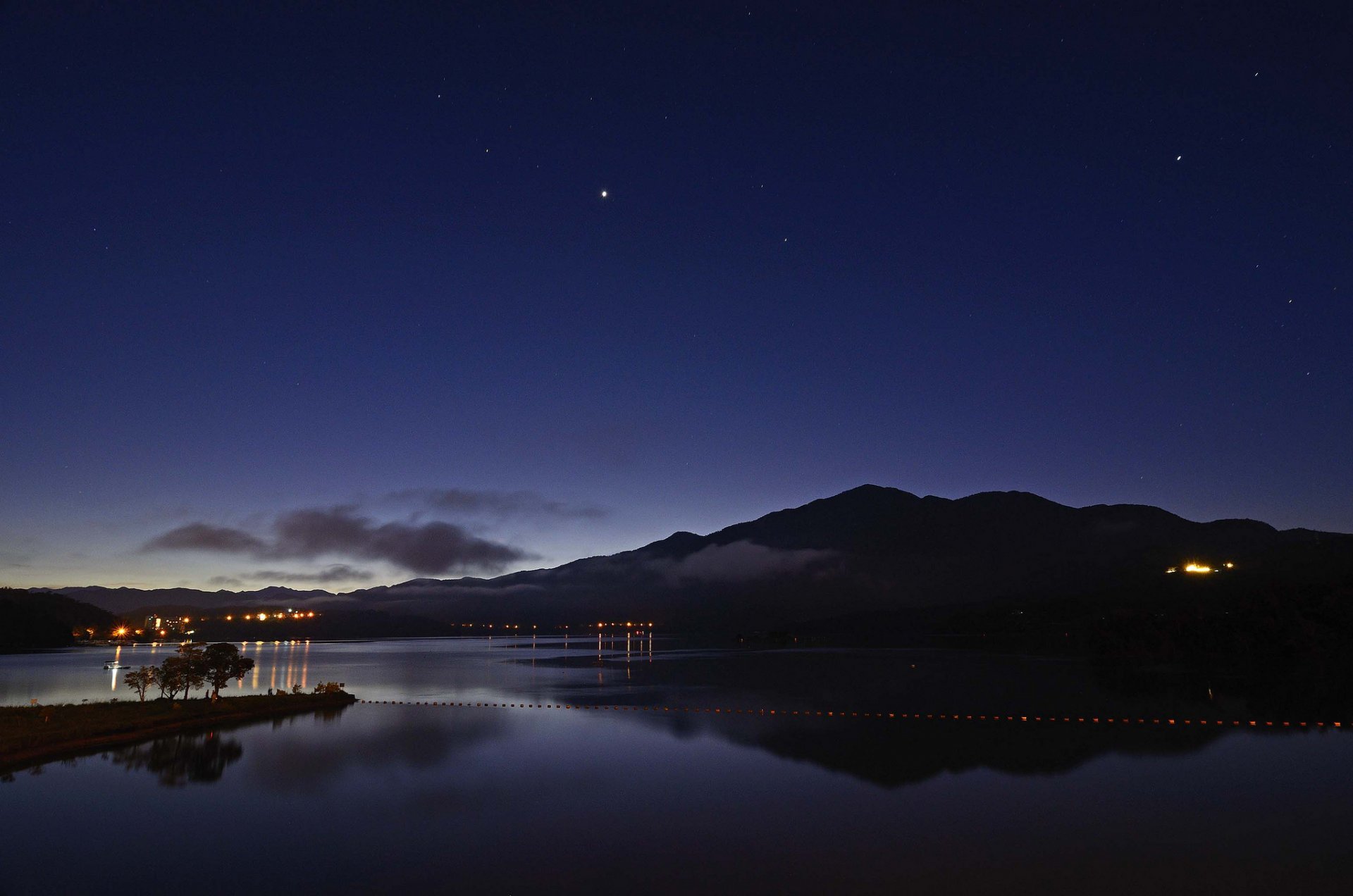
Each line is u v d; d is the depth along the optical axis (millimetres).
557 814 31375
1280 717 57844
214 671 62688
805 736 50812
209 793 34406
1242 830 28969
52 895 23141
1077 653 143000
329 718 58188
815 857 26312
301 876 24516
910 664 129000
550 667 139625
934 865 25438
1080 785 36281
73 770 38844
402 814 31203
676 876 24453
